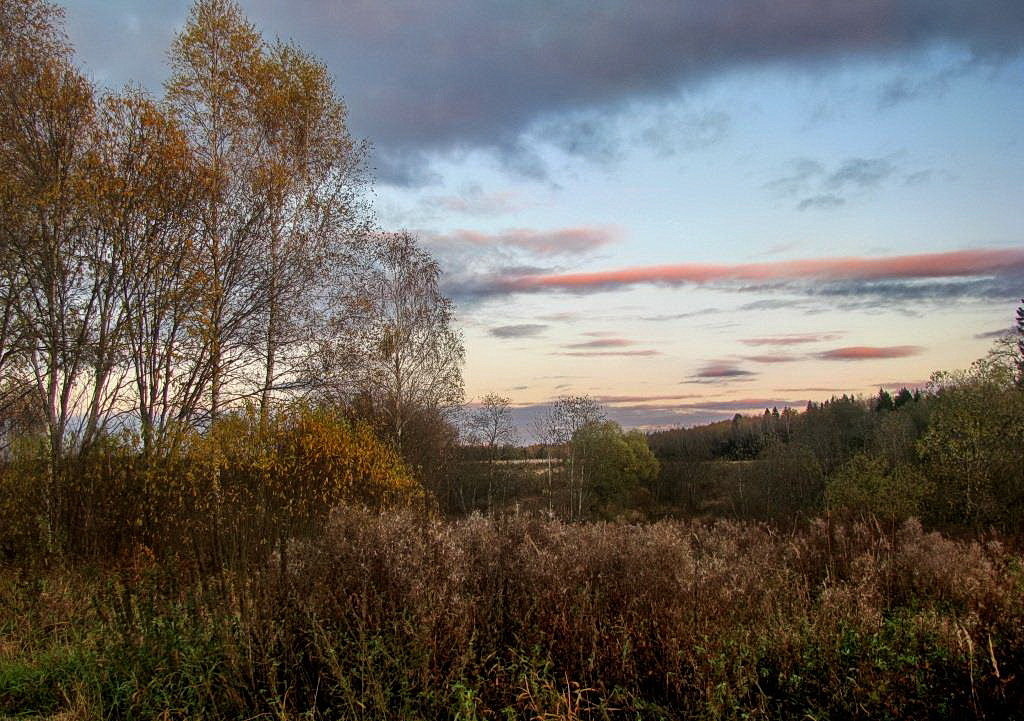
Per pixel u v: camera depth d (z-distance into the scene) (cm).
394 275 2622
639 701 398
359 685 433
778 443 4053
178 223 1453
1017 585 571
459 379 2745
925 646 449
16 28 1468
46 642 605
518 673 421
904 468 2575
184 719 435
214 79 1642
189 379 1477
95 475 1055
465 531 554
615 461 4250
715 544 711
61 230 1343
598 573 489
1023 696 373
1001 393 2477
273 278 1630
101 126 1416
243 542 812
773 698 413
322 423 1303
